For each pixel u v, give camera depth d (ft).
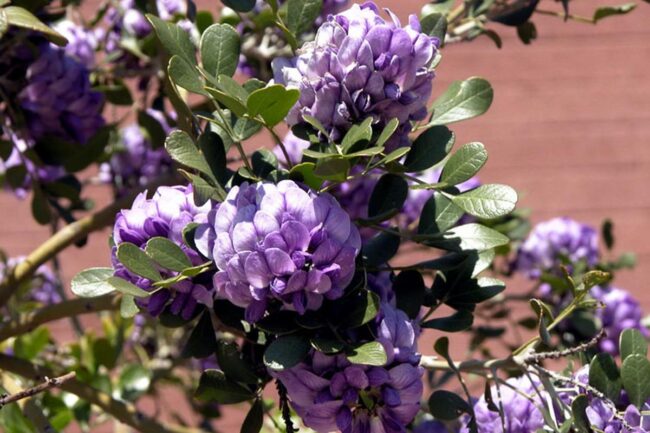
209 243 3.03
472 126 9.19
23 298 5.25
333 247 2.94
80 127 4.03
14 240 8.52
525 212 4.85
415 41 3.09
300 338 3.00
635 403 3.24
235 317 3.14
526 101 9.27
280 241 2.93
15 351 4.61
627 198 9.15
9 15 3.37
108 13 5.00
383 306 3.07
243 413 8.00
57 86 3.96
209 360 4.63
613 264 4.85
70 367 4.41
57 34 3.39
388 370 3.03
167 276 3.07
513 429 3.42
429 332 7.38
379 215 3.23
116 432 4.63
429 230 3.28
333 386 3.01
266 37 4.40
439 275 3.39
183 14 4.40
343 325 3.00
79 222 3.94
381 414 3.05
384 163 3.07
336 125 3.08
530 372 3.31
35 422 3.62
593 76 9.32
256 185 3.00
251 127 3.23
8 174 4.23
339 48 3.07
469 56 9.25
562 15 4.18
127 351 5.22
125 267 3.02
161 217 3.10
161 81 4.43
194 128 3.44
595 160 9.17
